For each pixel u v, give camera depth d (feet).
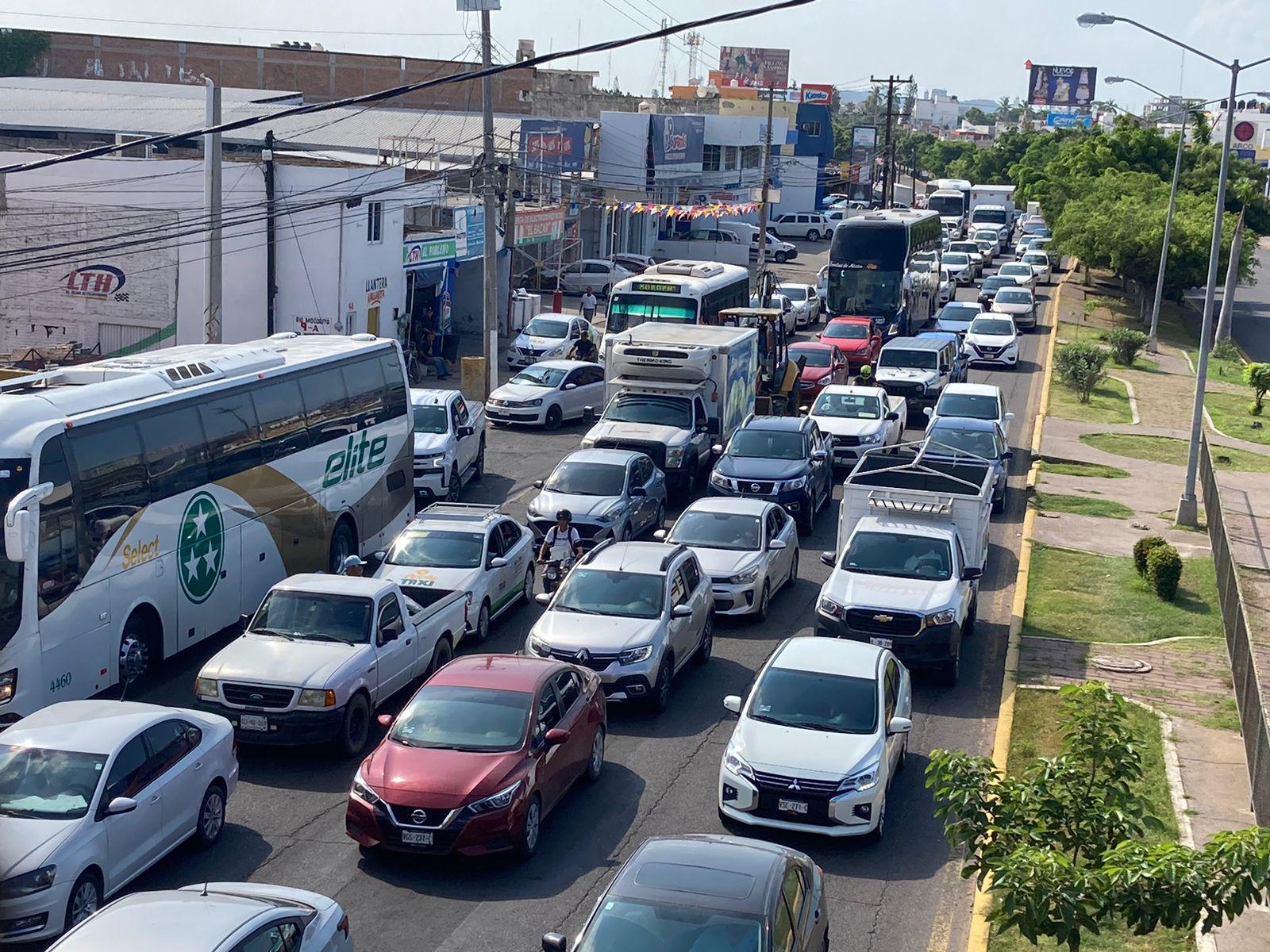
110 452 54.75
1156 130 281.74
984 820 32.32
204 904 30.37
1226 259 213.46
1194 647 69.36
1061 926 28.63
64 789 38.68
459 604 63.00
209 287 90.89
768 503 76.48
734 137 261.03
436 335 149.38
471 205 162.09
